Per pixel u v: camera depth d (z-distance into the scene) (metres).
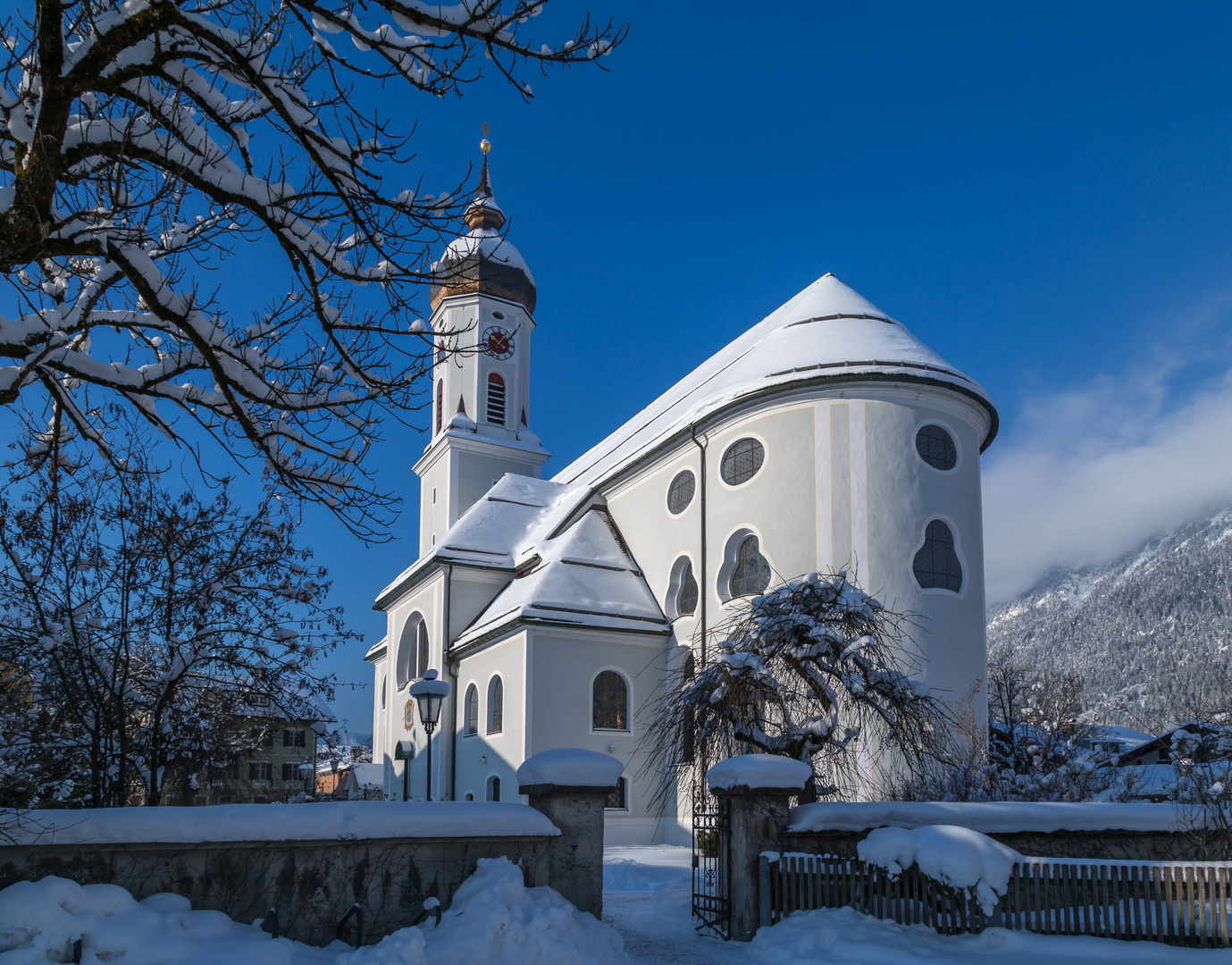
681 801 26.31
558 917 9.09
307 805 9.38
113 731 12.66
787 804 11.56
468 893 9.52
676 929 12.01
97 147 7.49
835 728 13.88
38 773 11.60
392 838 9.54
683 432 28.84
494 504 36.62
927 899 10.52
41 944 7.38
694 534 28.41
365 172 8.09
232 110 8.12
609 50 8.05
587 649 27.70
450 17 7.60
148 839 8.55
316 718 14.34
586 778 10.79
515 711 27.06
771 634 13.91
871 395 25.23
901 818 11.55
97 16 7.15
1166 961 9.49
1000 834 11.61
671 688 26.88
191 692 13.74
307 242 8.08
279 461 9.12
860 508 24.53
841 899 10.91
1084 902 10.32
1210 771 12.93
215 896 8.88
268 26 7.52
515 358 44.88
